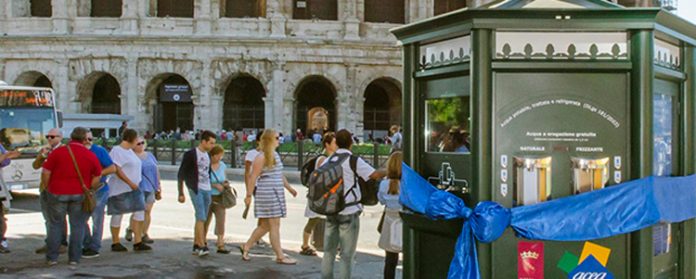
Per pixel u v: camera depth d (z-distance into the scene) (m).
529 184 7.70
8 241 18.30
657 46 8.17
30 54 60.69
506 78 7.68
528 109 7.69
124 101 60.31
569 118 7.70
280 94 60.25
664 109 8.48
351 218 11.65
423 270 8.67
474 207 7.64
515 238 7.77
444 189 8.36
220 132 60.00
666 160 8.54
